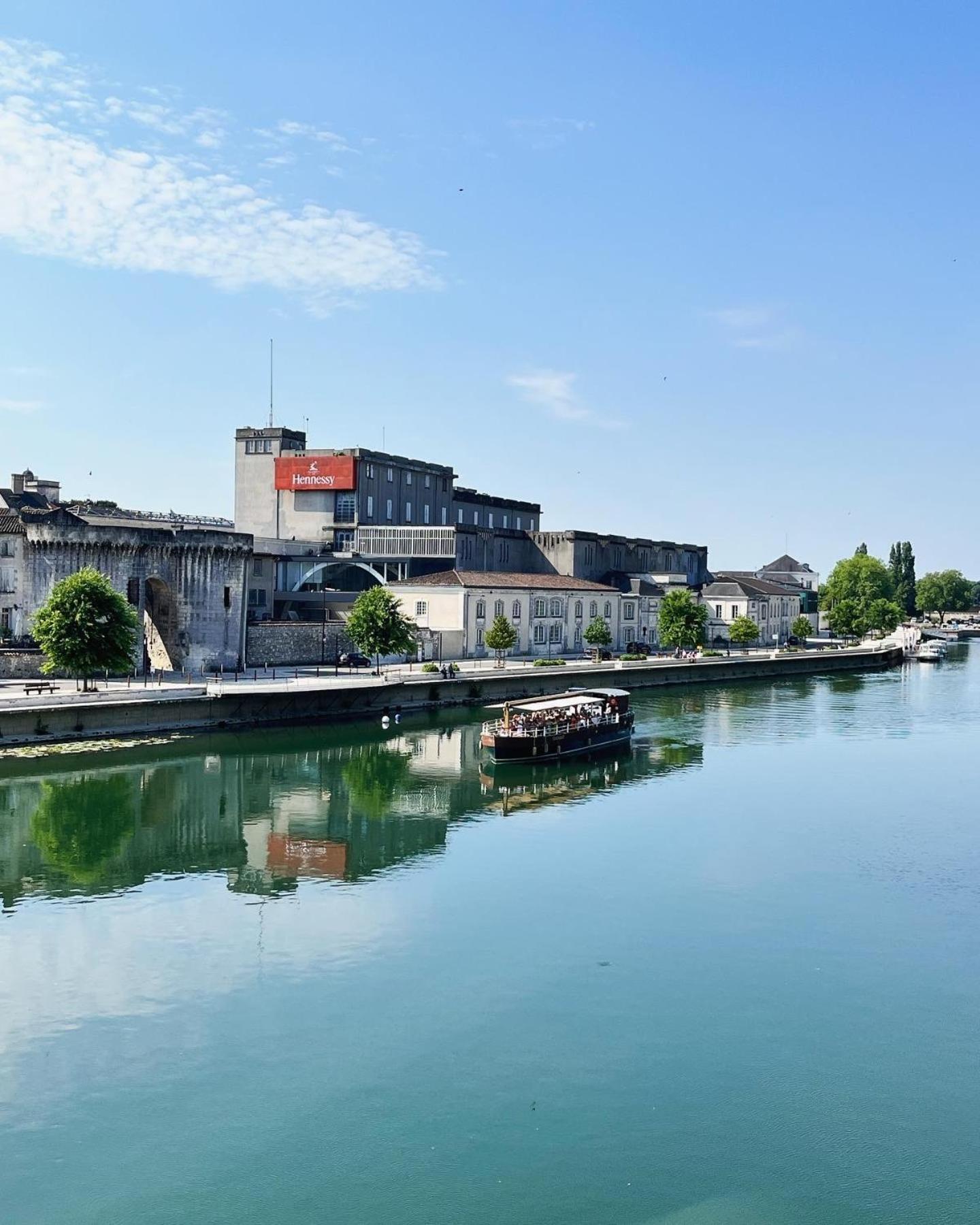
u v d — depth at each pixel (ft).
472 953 129.39
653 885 155.94
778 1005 116.88
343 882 156.35
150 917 141.08
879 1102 98.73
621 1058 105.50
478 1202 84.28
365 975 123.34
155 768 231.09
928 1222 82.94
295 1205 83.76
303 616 423.64
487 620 423.23
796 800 211.82
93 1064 103.19
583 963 127.03
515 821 193.26
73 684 285.43
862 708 360.89
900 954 131.03
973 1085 101.81
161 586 330.95
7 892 150.92
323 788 218.79
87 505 464.65
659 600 535.19
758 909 146.10
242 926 138.00
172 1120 94.48
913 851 174.91
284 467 475.31
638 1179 87.40
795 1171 88.89
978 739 291.79
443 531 456.04
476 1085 100.17
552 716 257.34
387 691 314.14
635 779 232.94
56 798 203.62
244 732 274.57
